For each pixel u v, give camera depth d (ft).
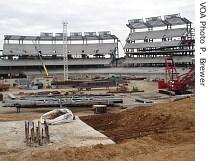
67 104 131.54
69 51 397.80
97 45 406.00
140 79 302.86
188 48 313.94
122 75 343.67
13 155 57.11
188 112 88.53
